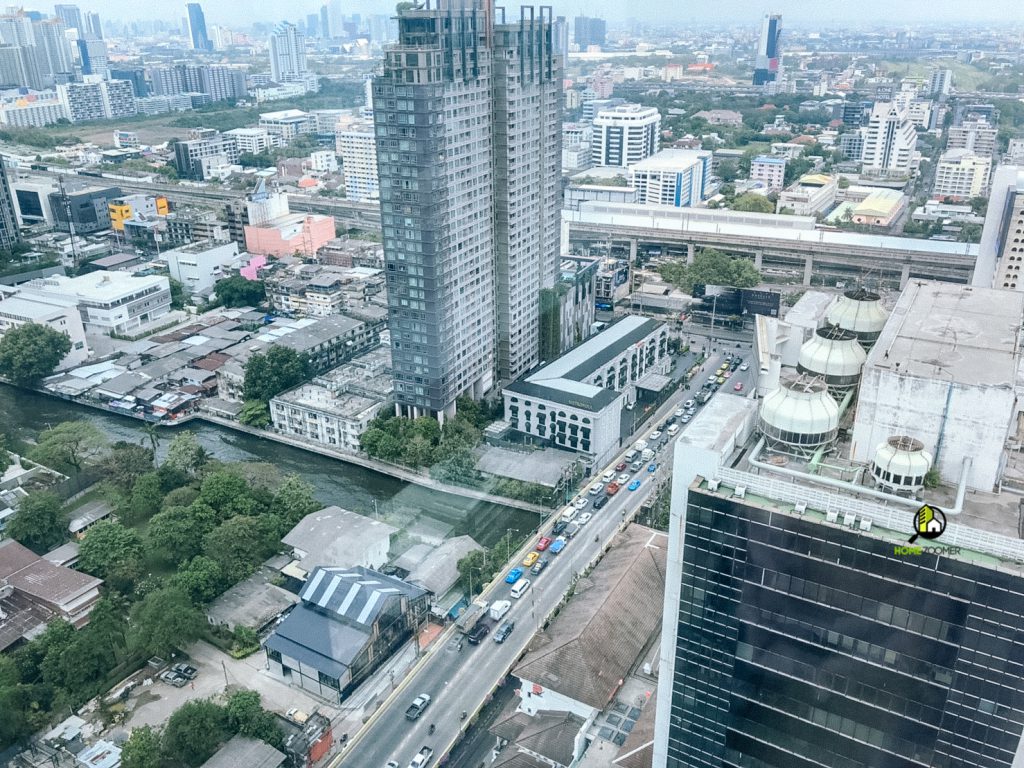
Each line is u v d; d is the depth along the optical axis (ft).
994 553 265.34
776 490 303.07
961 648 277.03
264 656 594.24
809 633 310.04
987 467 311.88
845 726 317.83
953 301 389.60
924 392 310.86
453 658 583.58
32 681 561.43
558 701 503.20
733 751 357.41
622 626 540.11
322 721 515.50
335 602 583.99
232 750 486.79
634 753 450.71
